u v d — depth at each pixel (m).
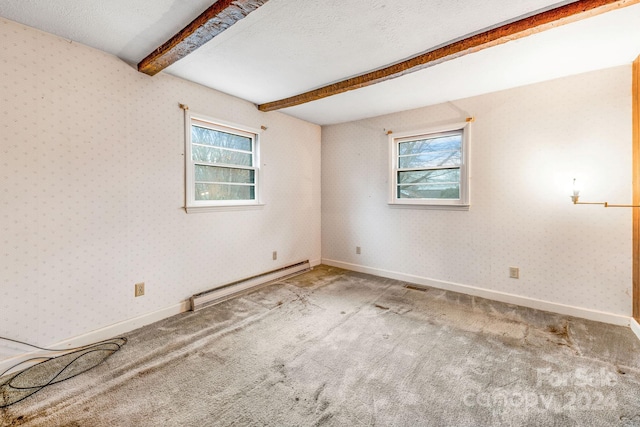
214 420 1.38
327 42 2.01
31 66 1.79
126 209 2.27
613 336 2.18
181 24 1.78
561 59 2.24
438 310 2.70
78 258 2.02
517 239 2.84
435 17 1.72
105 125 2.13
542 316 2.57
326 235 4.42
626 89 2.32
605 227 2.43
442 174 3.35
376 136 3.81
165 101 2.50
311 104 3.33
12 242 1.75
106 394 1.55
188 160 2.67
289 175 3.87
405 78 2.58
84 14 1.67
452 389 1.60
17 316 1.78
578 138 2.51
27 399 1.51
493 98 2.91
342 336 2.20
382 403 1.49
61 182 1.93
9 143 1.72
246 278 3.28
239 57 2.23
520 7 1.63
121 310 2.26
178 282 2.64
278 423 1.36
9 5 1.57
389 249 3.76
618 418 1.38
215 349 2.01
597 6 1.51
